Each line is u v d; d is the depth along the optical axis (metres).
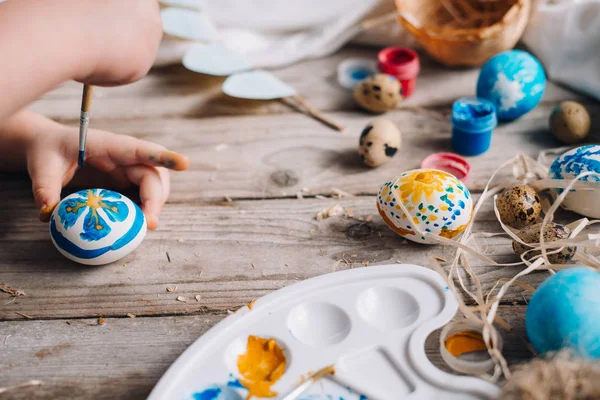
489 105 1.15
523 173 1.08
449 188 0.91
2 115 0.70
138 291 0.90
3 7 0.72
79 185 1.06
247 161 1.16
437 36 1.27
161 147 0.99
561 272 0.74
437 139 1.19
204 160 1.17
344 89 1.35
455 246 0.93
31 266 0.94
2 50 0.68
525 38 1.36
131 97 1.33
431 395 0.72
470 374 0.76
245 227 1.02
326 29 1.45
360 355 0.78
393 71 1.27
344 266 0.93
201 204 1.07
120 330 0.85
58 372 0.80
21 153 1.04
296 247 0.97
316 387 0.75
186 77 1.39
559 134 1.14
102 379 0.79
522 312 0.84
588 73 1.26
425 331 0.79
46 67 0.71
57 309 0.88
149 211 0.97
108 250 0.88
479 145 1.13
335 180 1.11
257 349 0.79
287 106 1.31
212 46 1.36
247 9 1.45
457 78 1.36
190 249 0.97
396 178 0.94
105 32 0.77
